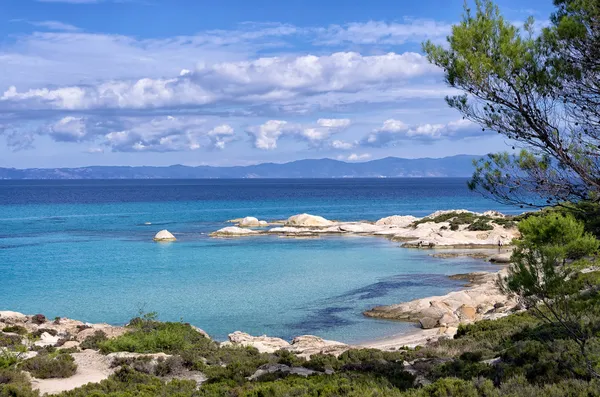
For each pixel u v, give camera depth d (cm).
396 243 7581
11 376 1761
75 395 1580
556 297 1239
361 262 5891
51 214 12306
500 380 1380
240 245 7281
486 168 1340
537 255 1246
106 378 1872
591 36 1280
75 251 6600
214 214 12338
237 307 3844
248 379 1767
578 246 1886
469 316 3347
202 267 5534
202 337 2714
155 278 4928
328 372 1833
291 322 3450
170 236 7725
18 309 3794
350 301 4022
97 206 15038
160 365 1948
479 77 1306
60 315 3641
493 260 5778
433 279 4869
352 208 14162
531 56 1295
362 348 2438
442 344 2214
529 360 1509
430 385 1330
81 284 4659
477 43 1340
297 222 9444
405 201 17238
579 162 1267
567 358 1376
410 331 3184
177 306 3878
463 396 1229
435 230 7894
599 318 1586
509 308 3253
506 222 7619
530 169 1306
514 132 1329
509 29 1334
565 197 1298
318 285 4616
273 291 4378
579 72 1273
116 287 4538
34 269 5356
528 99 1297
